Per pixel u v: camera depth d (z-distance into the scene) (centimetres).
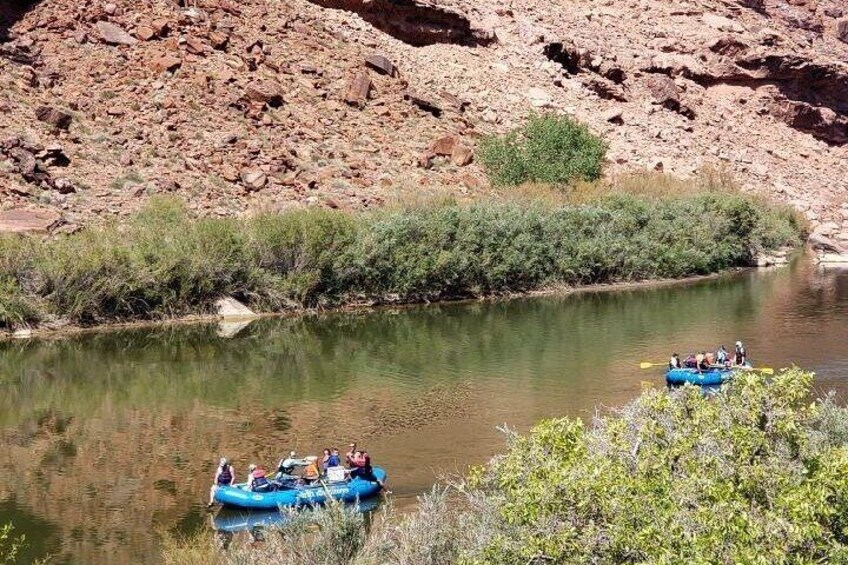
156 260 3931
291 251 4241
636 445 1056
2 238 3706
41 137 4572
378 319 4022
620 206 5491
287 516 1562
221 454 2238
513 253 4734
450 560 1217
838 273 5594
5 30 5138
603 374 2992
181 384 2912
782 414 993
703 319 3984
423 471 2070
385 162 5419
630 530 936
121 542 1734
